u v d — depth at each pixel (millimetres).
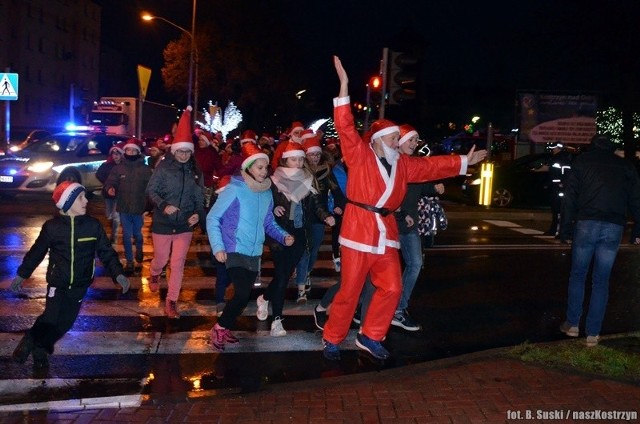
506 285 10453
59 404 5512
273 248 7523
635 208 7117
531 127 24000
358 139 6270
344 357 6949
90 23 65562
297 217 7559
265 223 6957
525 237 15570
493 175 21484
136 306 8648
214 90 49844
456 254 13031
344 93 6195
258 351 7090
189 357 6852
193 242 13555
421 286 10281
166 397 5699
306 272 9133
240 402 5621
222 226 6828
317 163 8867
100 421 5250
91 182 20266
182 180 7816
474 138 36156
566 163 15680
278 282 7594
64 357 6723
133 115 34906
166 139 18500
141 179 10453
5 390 5871
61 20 59406
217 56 49094
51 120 58281
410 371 6289
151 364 6617
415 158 6586
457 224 17938
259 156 6707
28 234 13719
